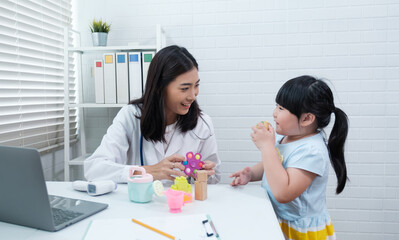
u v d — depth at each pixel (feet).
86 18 6.80
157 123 3.84
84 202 2.65
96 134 6.95
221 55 6.52
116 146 3.84
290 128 3.22
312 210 3.14
